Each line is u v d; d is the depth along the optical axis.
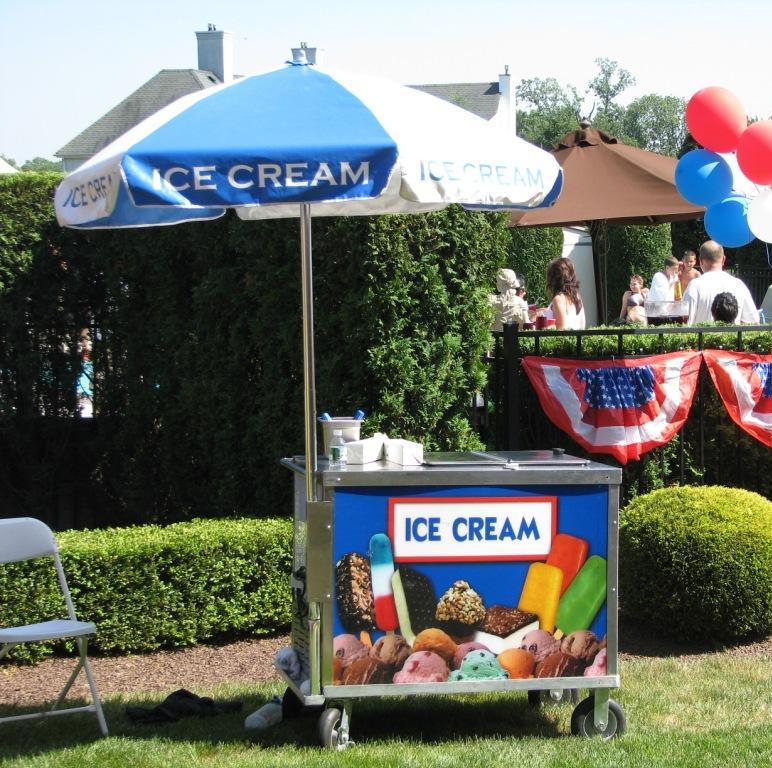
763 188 8.07
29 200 9.03
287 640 6.77
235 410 7.80
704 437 8.16
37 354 9.05
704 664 6.17
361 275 6.84
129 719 5.20
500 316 11.05
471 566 4.71
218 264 7.77
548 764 4.41
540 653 4.75
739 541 6.45
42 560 6.30
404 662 4.67
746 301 9.58
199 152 3.97
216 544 6.59
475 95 48.78
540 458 5.10
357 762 4.43
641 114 108.12
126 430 8.91
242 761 4.47
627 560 6.78
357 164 4.01
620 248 24.89
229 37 42.59
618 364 7.57
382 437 4.96
